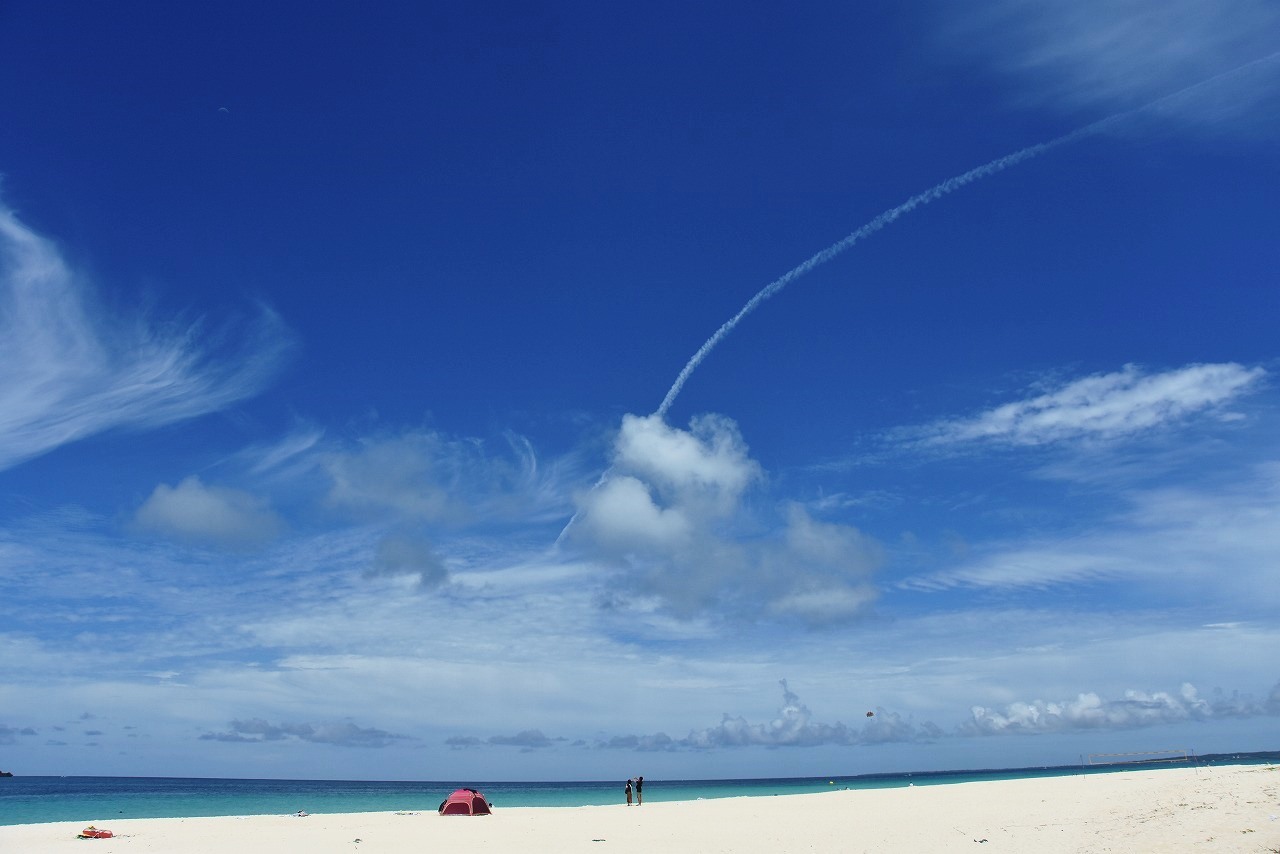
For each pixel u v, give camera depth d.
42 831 50.09
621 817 52.94
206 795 153.25
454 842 38.81
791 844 32.97
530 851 34.09
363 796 159.88
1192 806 30.70
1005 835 30.70
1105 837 27.05
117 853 36.41
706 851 32.22
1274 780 36.72
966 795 59.75
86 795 140.75
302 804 111.88
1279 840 22.48
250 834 45.44
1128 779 61.81
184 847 38.59
